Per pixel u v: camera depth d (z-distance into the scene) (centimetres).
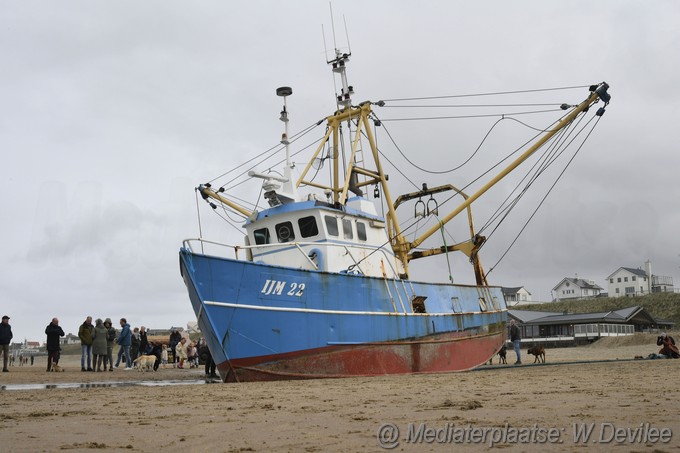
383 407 788
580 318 6575
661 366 1848
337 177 2400
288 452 470
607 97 2427
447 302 2386
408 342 2028
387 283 1998
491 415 659
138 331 2850
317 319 1708
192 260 1506
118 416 743
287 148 2083
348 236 1998
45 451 483
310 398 964
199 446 505
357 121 2458
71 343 9575
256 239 2002
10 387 1361
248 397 1010
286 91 2095
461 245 2725
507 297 11056
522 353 5062
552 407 723
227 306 1536
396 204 2802
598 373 1527
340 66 2461
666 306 8294
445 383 1271
